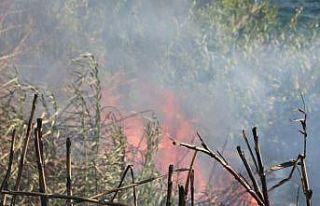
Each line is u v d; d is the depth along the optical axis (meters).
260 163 2.09
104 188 4.38
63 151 4.93
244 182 2.26
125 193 4.38
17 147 4.20
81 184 4.33
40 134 2.37
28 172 4.05
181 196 2.01
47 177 4.27
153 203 4.57
